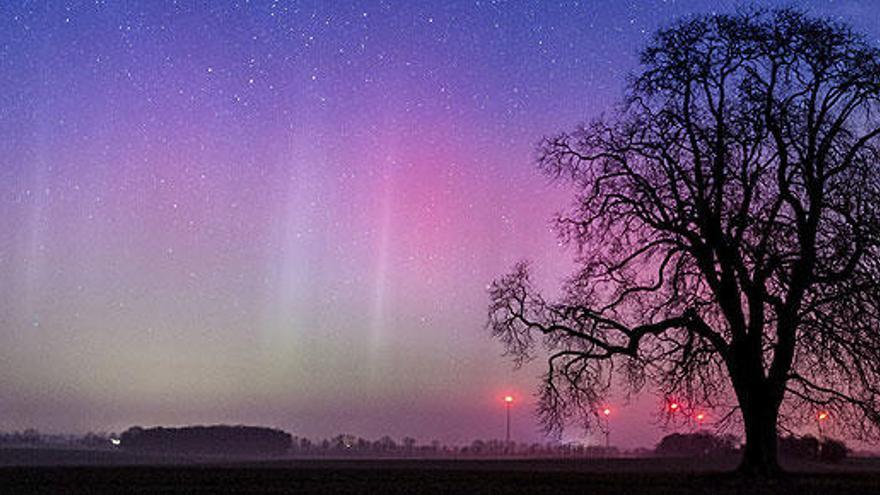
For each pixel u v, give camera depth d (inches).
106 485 1223.5
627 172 1471.5
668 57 1439.5
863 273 1296.8
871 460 2240.4
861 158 1339.8
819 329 1306.6
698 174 1407.5
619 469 1908.2
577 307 1482.5
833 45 1375.5
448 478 1390.3
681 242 1425.9
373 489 1180.5
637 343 1443.2
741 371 1392.7
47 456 3339.1
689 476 1446.9
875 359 1293.1
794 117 1349.7
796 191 1352.1
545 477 1434.5
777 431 1424.7
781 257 1323.8
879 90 1358.3
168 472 1521.9
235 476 1419.8
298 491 1142.3
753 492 1178.6
